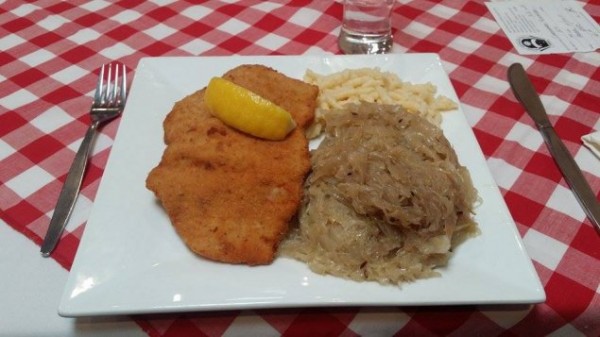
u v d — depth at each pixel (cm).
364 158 24
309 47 39
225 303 20
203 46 39
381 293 21
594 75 36
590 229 25
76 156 28
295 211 24
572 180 27
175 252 23
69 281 21
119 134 28
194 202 24
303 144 26
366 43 38
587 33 40
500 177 28
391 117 27
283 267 22
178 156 25
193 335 21
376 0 36
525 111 33
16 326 21
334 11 43
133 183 26
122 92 33
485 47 39
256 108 25
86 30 40
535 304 22
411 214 22
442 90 32
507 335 21
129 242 23
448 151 25
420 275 21
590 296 22
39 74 36
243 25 41
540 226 25
